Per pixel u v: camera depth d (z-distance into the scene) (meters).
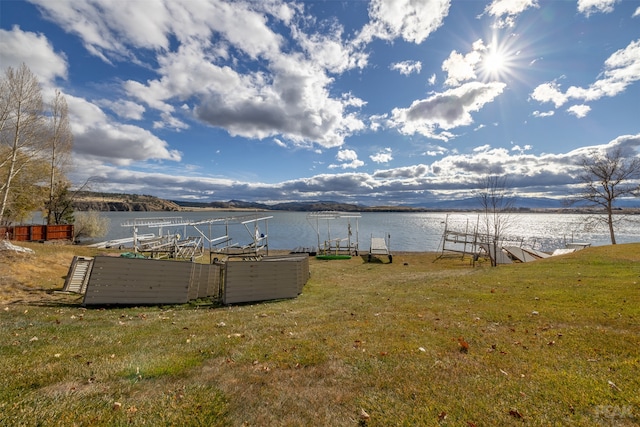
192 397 3.56
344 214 31.73
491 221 60.53
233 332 6.25
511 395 3.56
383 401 3.50
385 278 16.17
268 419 3.18
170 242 25.36
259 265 10.70
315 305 9.39
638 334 5.45
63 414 3.12
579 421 3.05
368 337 5.76
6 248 14.22
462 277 14.01
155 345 5.37
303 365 4.49
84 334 5.98
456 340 5.52
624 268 13.14
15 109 24.09
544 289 9.92
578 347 4.98
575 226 78.06
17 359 4.49
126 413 3.20
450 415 3.20
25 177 29.16
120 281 9.47
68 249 20.39
